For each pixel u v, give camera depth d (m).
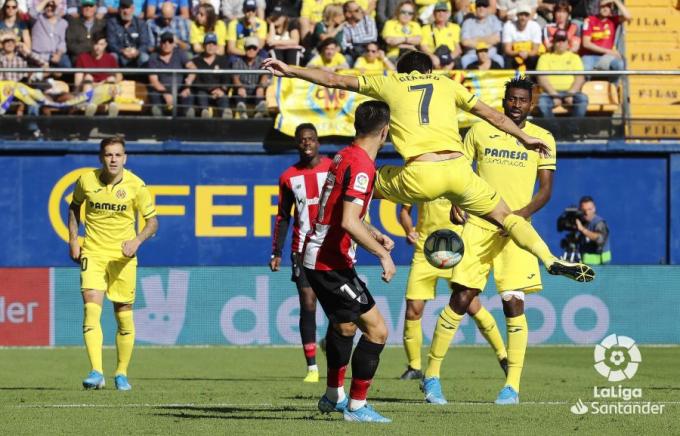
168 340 39.34
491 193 19.09
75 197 24.94
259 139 43.50
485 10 47.59
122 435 15.77
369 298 16.78
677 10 54.22
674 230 44.03
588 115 46.28
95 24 45.94
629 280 40.25
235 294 39.59
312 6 48.09
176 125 43.44
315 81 19.38
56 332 38.91
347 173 16.22
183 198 43.03
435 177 18.80
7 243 42.53
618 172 43.94
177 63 44.81
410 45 46.44
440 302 39.44
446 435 15.56
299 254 27.14
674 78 52.31
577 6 50.00
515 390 21.09
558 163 43.78
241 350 38.16
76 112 43.97
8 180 42.56
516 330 21.23
